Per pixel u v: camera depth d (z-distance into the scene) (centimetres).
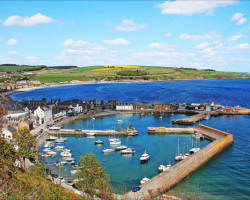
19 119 18088
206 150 13700
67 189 8506
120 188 10056
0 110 8756
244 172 11612
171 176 10481
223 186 10275
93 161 9106
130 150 14212
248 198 9375
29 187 7162
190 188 10081
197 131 18588
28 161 12131
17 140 11300
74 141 16512
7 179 6956
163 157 13538
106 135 18062
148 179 10612
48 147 15000
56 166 12150
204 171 11744
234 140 16762
